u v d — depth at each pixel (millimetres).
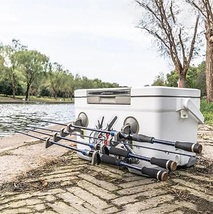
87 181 2203
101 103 2650
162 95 2242
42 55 41906
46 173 2426
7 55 39375
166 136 2309
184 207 1726
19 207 1713
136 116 2363
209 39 12945
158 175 1661
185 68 16031
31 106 26719
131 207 1716
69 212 1640
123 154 2041
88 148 2764
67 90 46406
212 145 3930
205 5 12766
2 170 2510
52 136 2855
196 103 2576
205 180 2264
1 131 7289
